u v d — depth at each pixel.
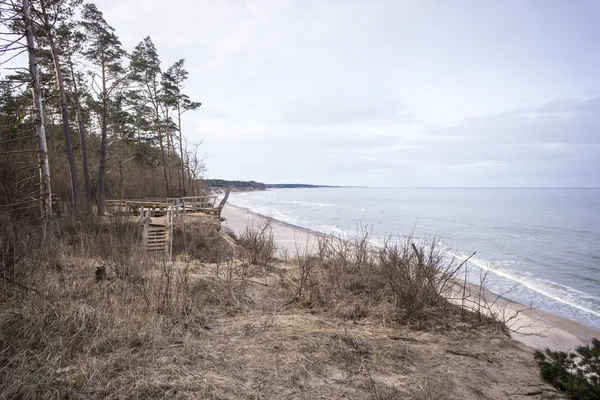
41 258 6.37
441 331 5.32
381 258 7.70
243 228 29.28
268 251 10.38
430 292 6.34
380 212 56.44
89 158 29.34
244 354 3.97
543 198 114.94
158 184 36.97
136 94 30.52
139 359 3.60
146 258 8.25
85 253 8.55
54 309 4.35
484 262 18.92
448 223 39.62
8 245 5.62
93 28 21.67
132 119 30.02
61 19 18.00
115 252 7.76
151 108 34.09
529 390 3.75
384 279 6.92
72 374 3.23
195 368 3.56
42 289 5.03
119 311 4.67
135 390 3.04
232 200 97.62
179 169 43.34
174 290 5.80
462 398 3.48
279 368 3.71
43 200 12.75
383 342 4.59
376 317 5.67
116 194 27.73
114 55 22.67
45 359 3.38
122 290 5.56
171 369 3.46
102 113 23.17
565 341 8.38
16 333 3.81
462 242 26.16
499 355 4.57
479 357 4.45
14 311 4.10
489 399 3.54
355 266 7.91
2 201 12.49
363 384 3.54
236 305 5.84
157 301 5.14
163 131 37.41
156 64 33.28
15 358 3.24
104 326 4.17
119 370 3.40
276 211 56.28
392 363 4.03
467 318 5.98
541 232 32.06
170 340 4.18
